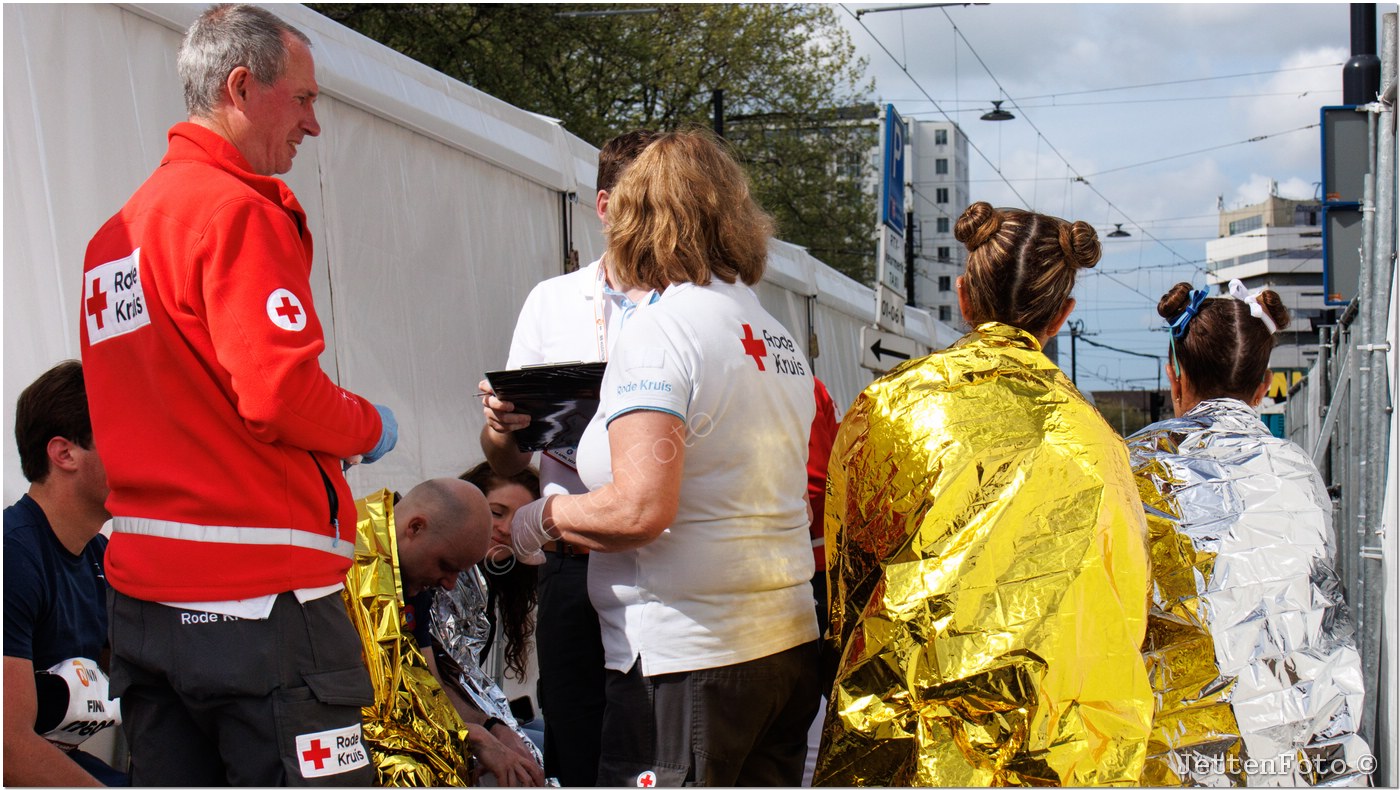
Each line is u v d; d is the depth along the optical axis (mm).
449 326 4367
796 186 24484
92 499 2477
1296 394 12695
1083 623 2062
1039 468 2119
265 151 2092
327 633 1998
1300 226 49031
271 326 1866
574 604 2916
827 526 2375
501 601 3568
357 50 3840
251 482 1917
